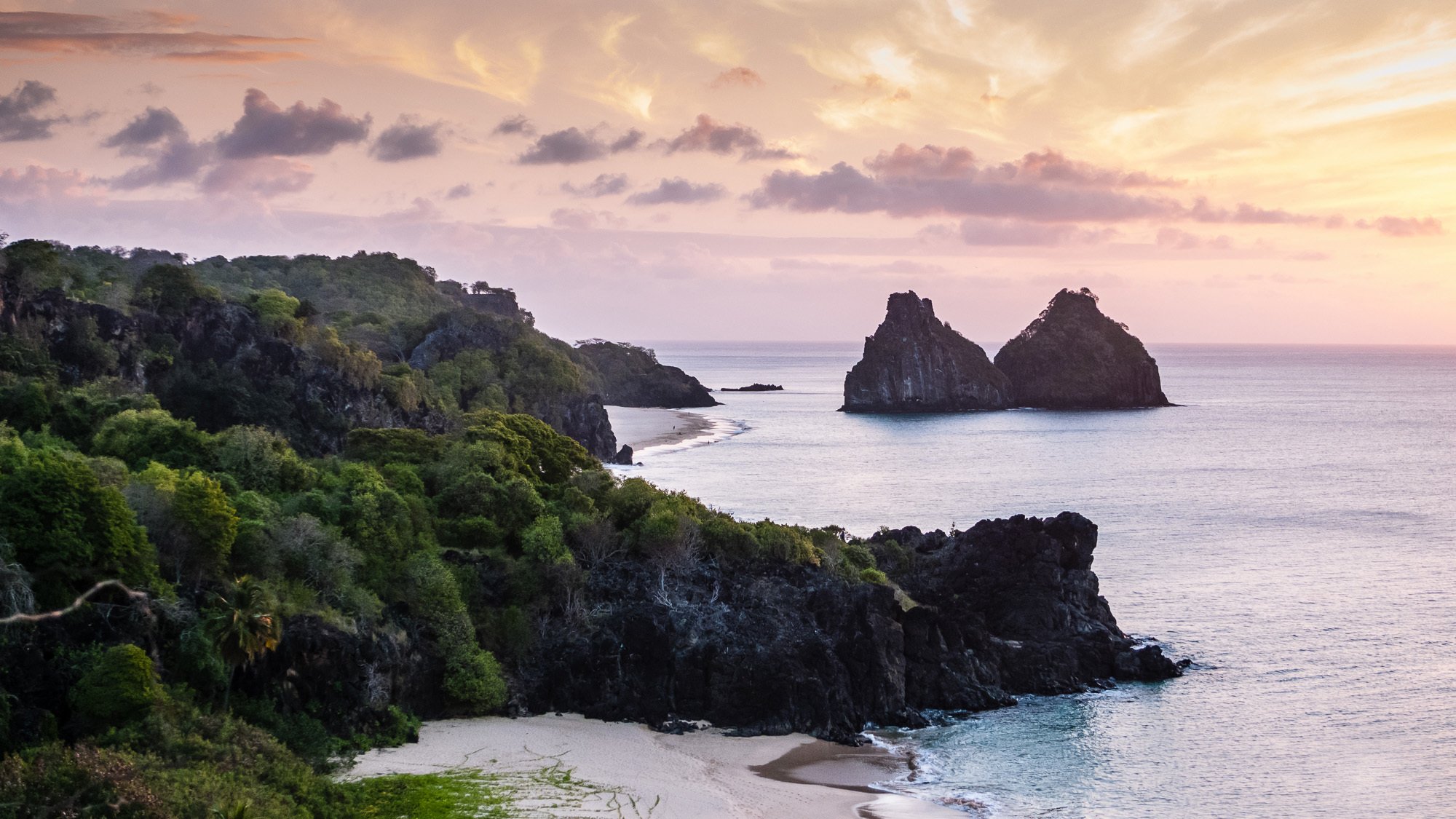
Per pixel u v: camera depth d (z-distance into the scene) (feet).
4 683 250.78
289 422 635.25
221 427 602.44
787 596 380.58
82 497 284.00
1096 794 298.56
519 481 431.02
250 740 259.19
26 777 214.69
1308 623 463.42
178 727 253.44
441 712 333.01
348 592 328.08
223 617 269.03
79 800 210.79
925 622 380.78
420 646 333.62
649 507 431.02
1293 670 404.77
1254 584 530.68
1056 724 354.33
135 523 298.15
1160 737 341.21
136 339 616.80
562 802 267.59
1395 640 439.63
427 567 350.84
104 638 272.51
